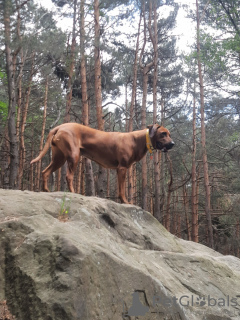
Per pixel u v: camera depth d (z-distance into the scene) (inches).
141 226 266.5
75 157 264.8
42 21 388.5
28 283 162.2
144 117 685.9
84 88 557.9
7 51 391.9
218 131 1081.4
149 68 780.6
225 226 970.7
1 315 157.3
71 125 274.8
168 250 264.8
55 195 227.9
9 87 399.9
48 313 150.7
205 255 288.4
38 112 834.8
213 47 639.8
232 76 746.8
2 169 713.0
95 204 236.8
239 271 305.7
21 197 214.1
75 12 456.1
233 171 977.5
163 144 281.6
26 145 935.7
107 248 199.5
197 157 1050.7
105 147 279.1
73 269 161.6
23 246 174.7
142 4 724.7
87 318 154.8
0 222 184.4
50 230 187.9
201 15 843.4
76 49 505.0
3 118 597.6
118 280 177.9
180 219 1034.7
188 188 1197.7
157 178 664.4
